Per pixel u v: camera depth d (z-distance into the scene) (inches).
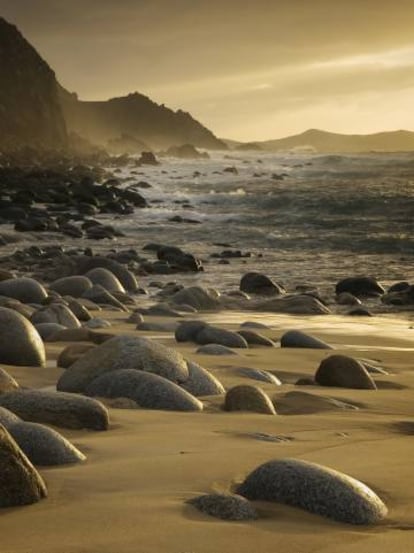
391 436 219.9
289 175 2738.7
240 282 831.1
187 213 1577.3
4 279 743.7
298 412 269.6
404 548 119.0
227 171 2977.4
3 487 138.9
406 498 150.9
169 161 4379.9
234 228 1359.5
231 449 190.4
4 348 351.9
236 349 437.4
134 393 263.9
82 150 5452.8
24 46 5383.9
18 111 5017.2
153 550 115.0
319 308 684.1
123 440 199.8
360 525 134.8
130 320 564.4
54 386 310.5
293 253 1097.4
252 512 134.7
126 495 146.3
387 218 1433.3
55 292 699.4
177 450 188.4
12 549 115.2
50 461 171.0
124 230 1360.7
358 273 925.2
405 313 690.2
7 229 1328.7
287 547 118.7
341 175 2731.3
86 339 423.5
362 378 337.4
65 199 1740.9
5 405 215.6
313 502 139.1
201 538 120.7
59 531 124.0
